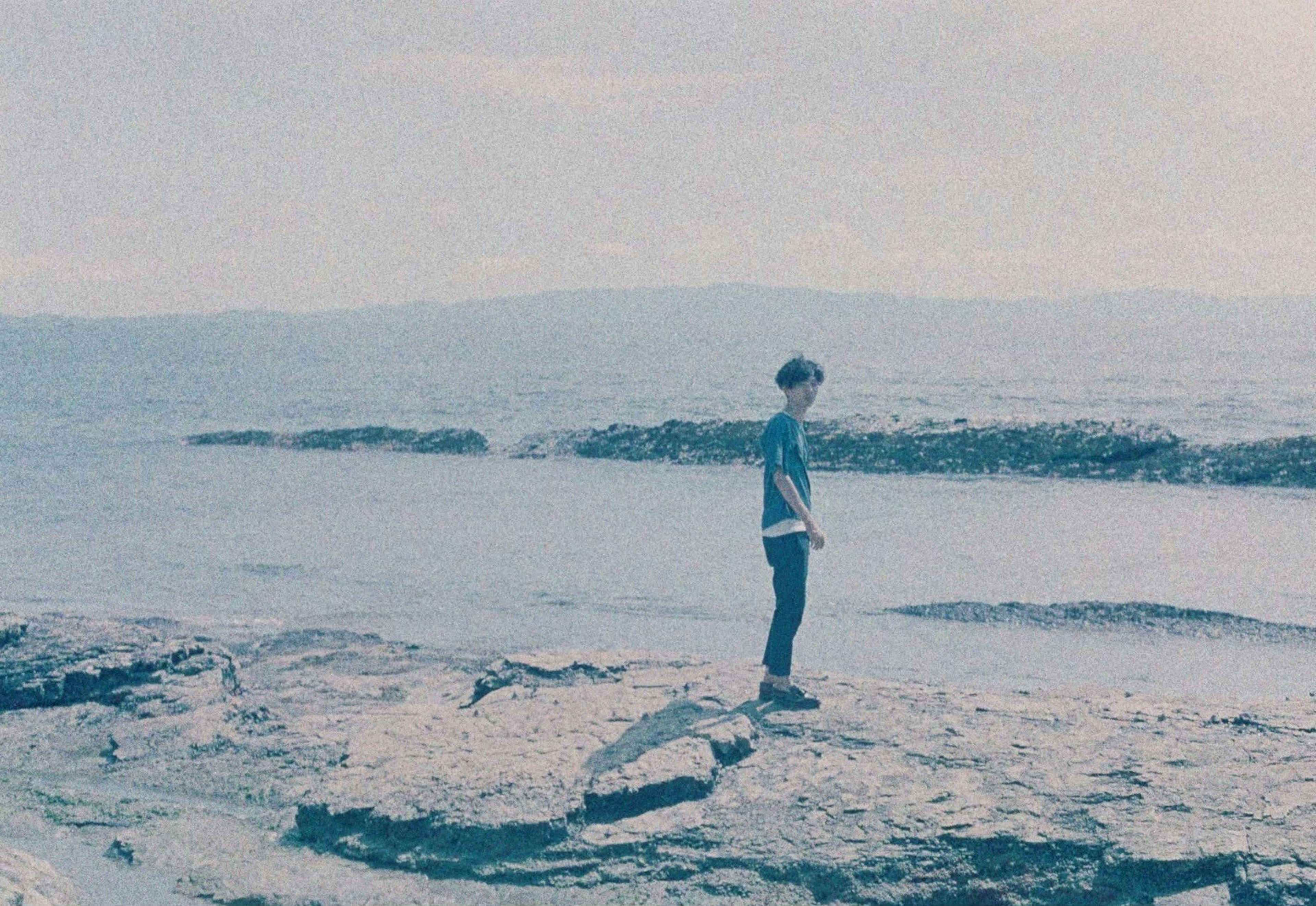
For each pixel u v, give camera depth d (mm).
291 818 6801
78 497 27188
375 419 59562
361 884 5824
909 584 15211
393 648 11547
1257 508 22906
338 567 17359
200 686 9469
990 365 109000
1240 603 13664
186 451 40938
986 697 7695
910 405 62844
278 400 76500
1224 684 10234
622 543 19328
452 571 16844
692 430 36812
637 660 8852
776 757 6734
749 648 11812
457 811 6145
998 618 13039
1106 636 12188
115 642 9922
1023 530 20266
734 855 5812
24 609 14367
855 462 31562
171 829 6648
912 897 5500
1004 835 5629
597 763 6496
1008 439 31188
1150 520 21312
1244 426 46594
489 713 7566
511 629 12922
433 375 110125
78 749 8375
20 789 7531
